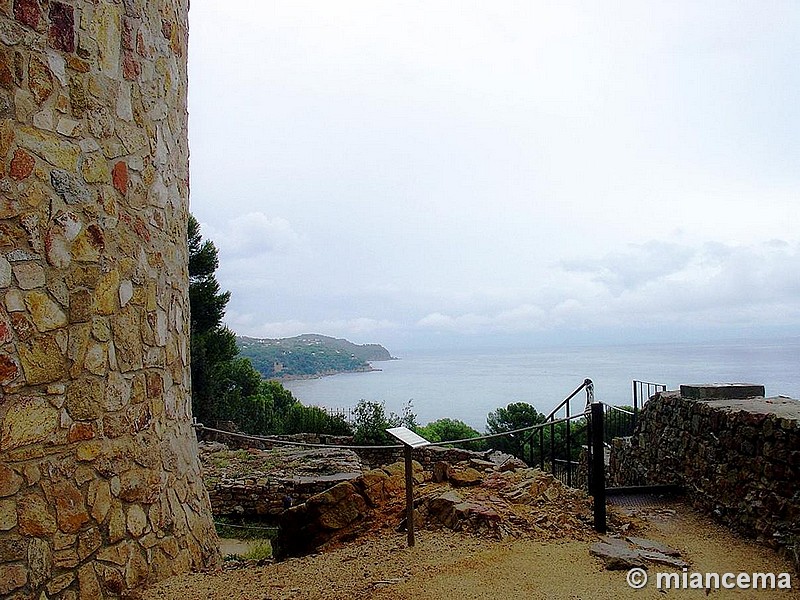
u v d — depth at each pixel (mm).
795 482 4277
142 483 3674
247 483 9164
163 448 4004
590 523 4844
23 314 2936
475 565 3771
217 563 4523
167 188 4270
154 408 3914
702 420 5730
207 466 10641
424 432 16984
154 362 3949
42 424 2992
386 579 3586
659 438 6941
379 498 5297
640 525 5031
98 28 3471
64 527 3066
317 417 18125
